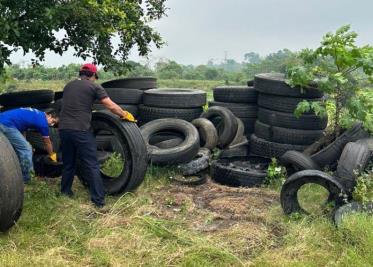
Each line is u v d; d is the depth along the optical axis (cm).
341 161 603
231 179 736
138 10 1033
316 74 784
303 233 500
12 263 429
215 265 444
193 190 704
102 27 887
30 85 3400
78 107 597
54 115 812
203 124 886
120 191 653
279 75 924
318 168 716
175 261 447
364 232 479
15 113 608
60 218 543
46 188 645
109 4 874
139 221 534
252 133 980
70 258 454
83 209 581
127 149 642
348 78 753
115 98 940
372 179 598
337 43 740
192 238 495
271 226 546
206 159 796
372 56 723
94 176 600
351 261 436
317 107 755
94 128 663
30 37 812
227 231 519
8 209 484
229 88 982
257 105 967
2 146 493
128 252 464
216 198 663
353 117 726
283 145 844
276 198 663
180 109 921
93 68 619
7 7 754
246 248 480
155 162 764
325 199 638
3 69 835
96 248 470
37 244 478
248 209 604
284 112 843
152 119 930
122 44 1046
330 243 480
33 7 780
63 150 621
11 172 486
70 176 633
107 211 585
